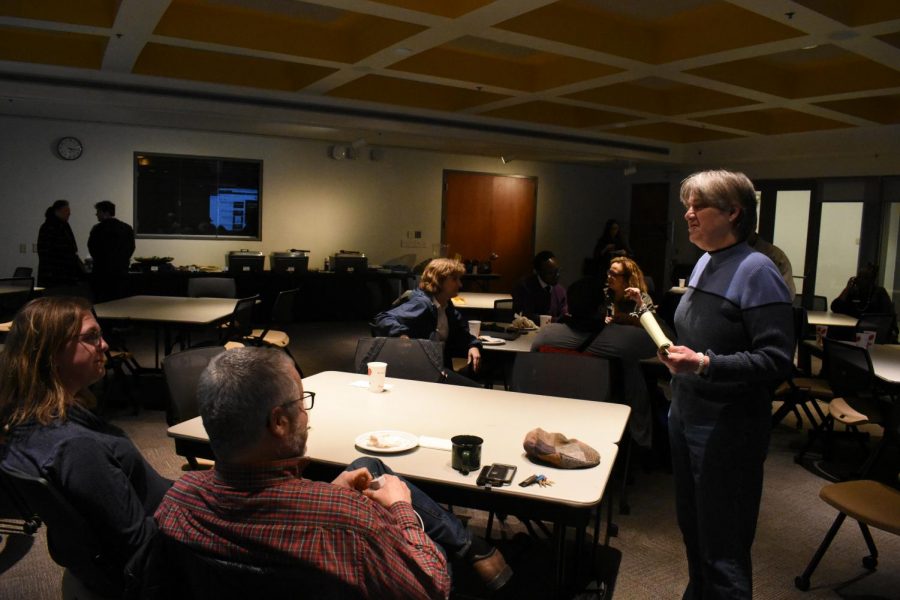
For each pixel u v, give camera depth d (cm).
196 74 728
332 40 627
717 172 200
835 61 680
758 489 199
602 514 341
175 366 282
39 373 156
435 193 1096
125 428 450
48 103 700
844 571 289
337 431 230
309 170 984
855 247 981
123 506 151
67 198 839
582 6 543
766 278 191
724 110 796
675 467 215
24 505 221
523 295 560
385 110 849
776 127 983
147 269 825
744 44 531
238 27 587
